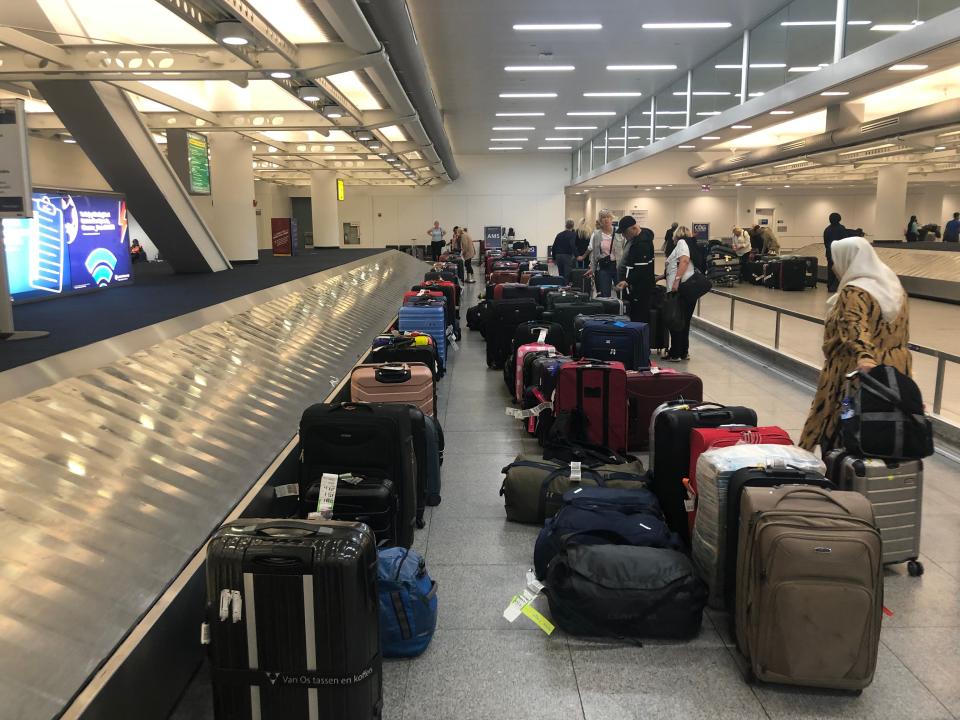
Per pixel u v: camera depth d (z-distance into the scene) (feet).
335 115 34.78
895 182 72.43
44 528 8.14
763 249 72.08
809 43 32.04
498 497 14.56
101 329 17.20
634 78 51.24
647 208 118.62
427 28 37.76
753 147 76.54
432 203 111.86
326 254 69.41
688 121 49.11
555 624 9.80
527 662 9.00
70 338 15.74
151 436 11.56
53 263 24.53
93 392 12.13
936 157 65.21
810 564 8.04
